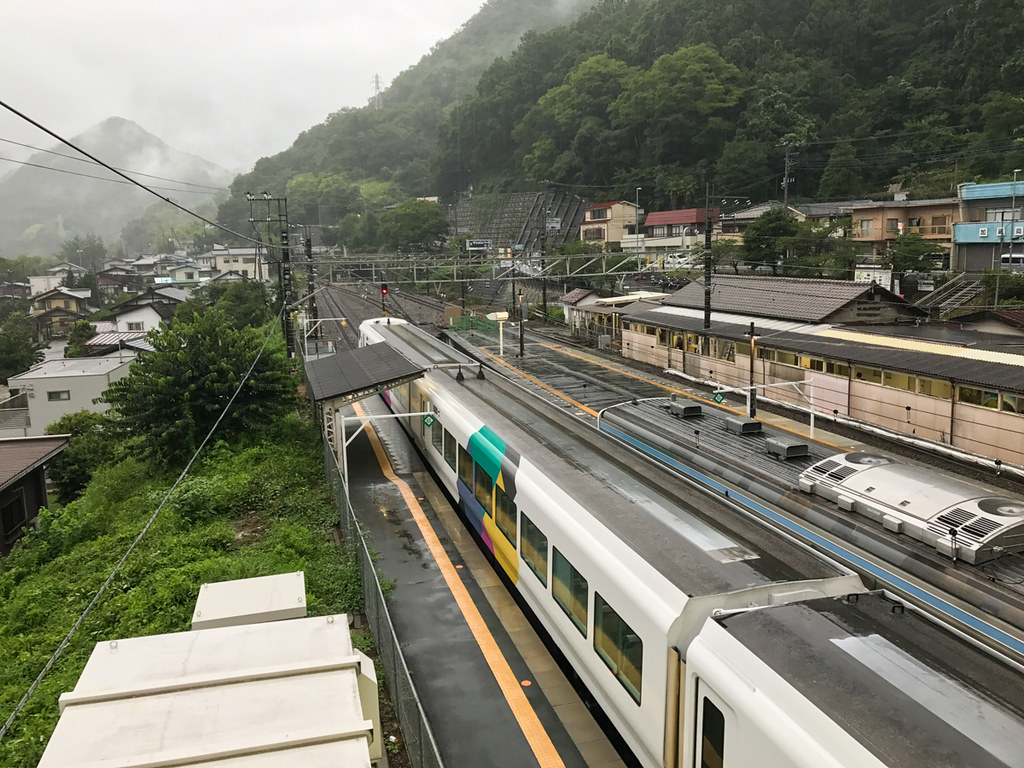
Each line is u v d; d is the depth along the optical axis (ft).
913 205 147.02
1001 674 17.97
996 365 61.41
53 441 68.95
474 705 29.68
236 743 15.33
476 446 43.11
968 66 186.91
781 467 36.06
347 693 17.44
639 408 49.19
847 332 81.76
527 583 34.55
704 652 20.22
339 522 48.88
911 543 27.14
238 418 71.26
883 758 15.16
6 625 40.96
